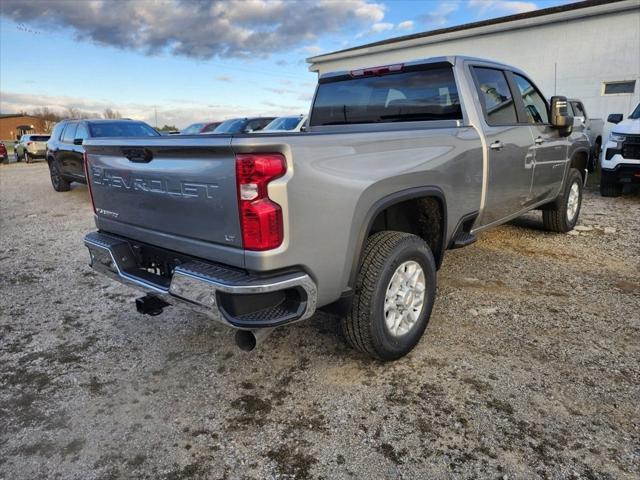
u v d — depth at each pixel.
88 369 3.00
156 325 3.60
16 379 2.91
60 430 2.42
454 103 3.52
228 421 2.45
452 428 2.32
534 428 2.30
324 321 3.54
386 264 2.63
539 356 2.95
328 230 2.29
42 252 5.82
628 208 7.45
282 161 2.07
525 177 4.26
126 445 2.29
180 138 2.26
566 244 5.41
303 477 2.06
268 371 2.90
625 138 7.84
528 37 13.93
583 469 2.04
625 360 2.88
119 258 2.85
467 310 3.65
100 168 2.94
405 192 2.77
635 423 2.32
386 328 2.74
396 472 2.06
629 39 12.17
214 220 2.21
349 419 2.42
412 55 16.80
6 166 23.14
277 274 2.16
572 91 13.37
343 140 2.38
